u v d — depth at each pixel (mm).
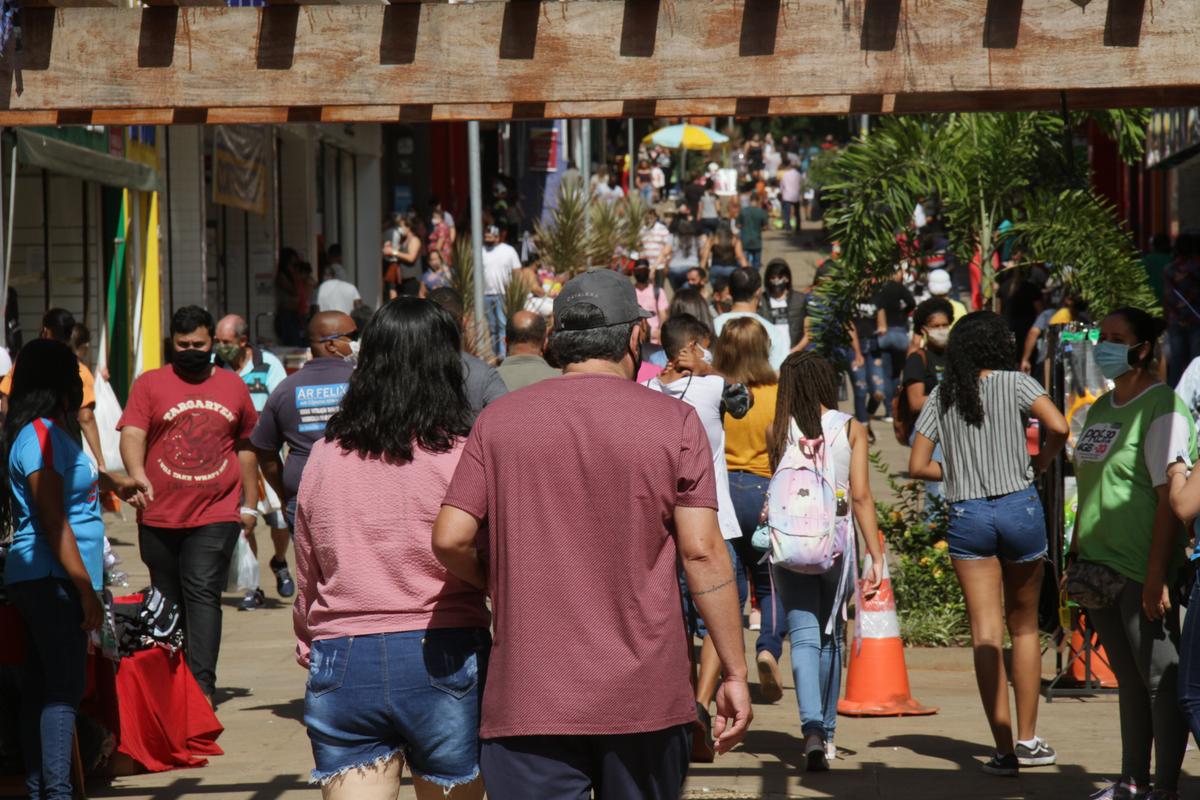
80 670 11727
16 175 29328
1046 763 13328
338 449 8539
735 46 10531
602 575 7547
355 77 10766
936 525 19297
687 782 12945
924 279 35250
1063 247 21969
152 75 10836
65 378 11891
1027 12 10258
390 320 8586
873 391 37625
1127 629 11500
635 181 96188
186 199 37406
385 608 8289
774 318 35000
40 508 11477
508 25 10680
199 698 14117
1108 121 22359
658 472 7566
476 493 7730
